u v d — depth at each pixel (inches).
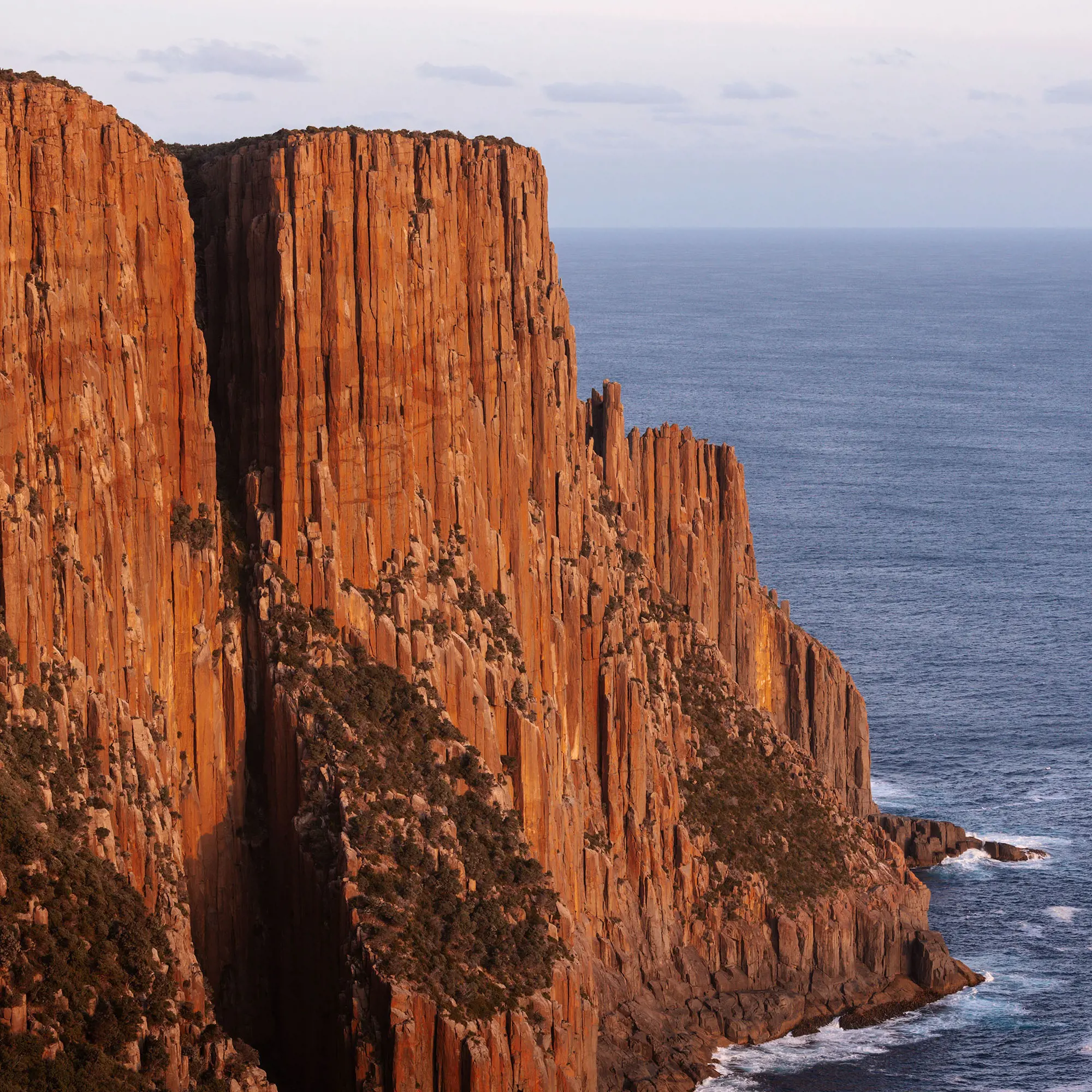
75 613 4746.6
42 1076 4092.0
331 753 5295.3
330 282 5506.9
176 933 4746.6
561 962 5452.8
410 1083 4943.4
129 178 5132.9
